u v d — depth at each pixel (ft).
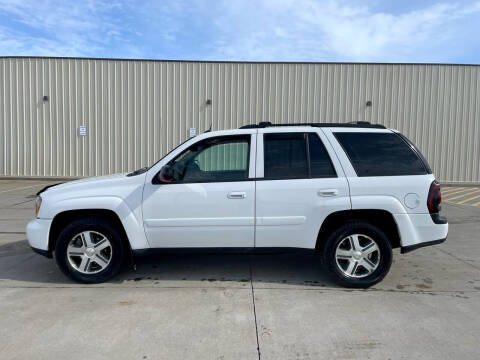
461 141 47.67
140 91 47.42
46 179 48.44
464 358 8.51
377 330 9.84
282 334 9.61
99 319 10.43
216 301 11.71
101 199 12.76
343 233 12.59
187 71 47.21
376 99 47.34
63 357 8.53
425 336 9.52
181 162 13.15
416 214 12.50
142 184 12.90
